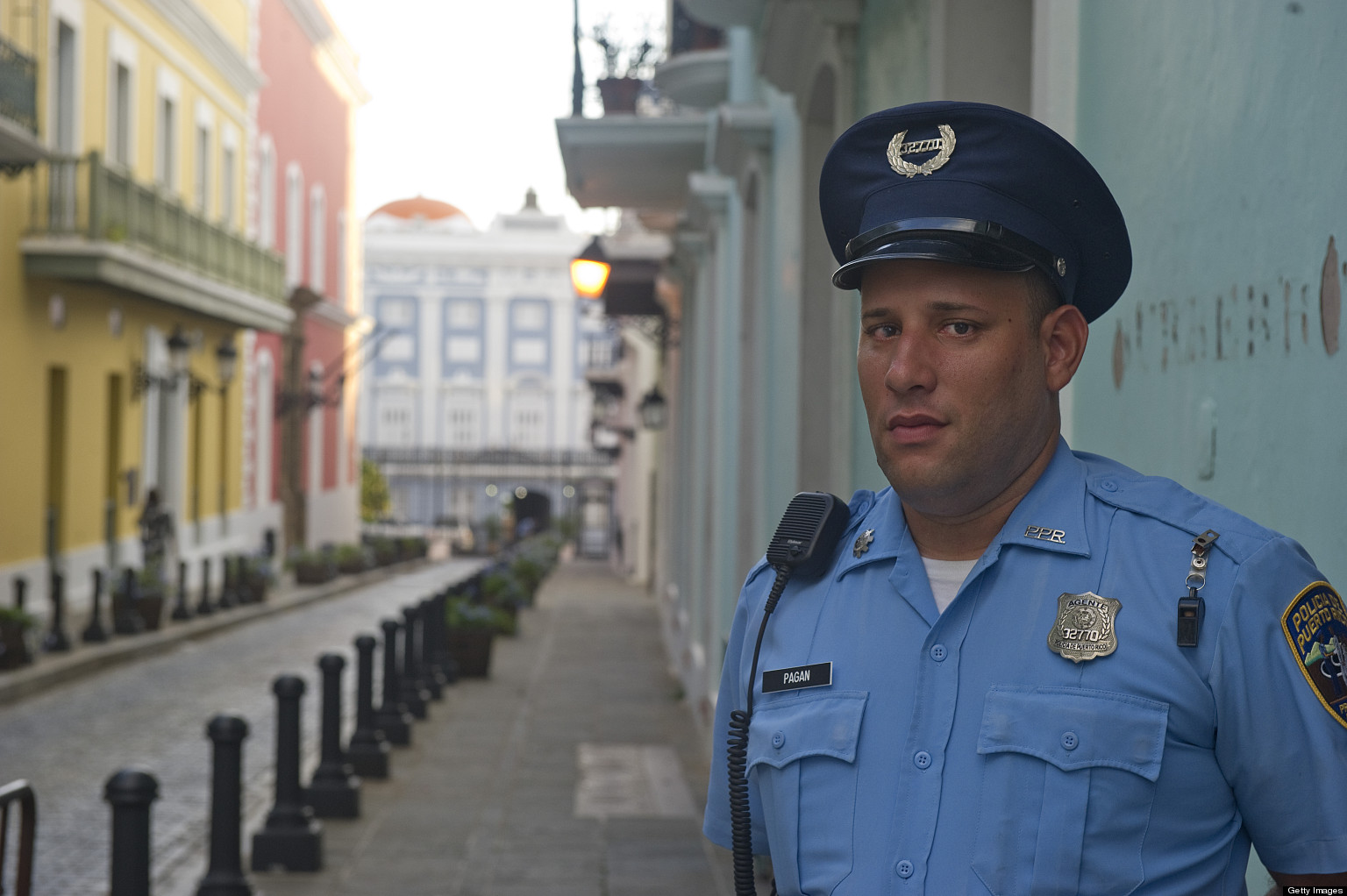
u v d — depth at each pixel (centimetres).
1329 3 184
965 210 143
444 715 1132
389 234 6012
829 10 498
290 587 2630
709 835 171
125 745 995
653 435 2723
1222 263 226
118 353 2062
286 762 637
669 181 1139
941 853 132
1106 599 134
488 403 6028
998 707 133
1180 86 246
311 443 3462
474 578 1898
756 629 159
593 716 1130
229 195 2673
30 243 1719
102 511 2011
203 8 2372
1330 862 125
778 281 721
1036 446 145
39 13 1736
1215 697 128
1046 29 324
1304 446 193
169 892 617
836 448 513
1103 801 127
